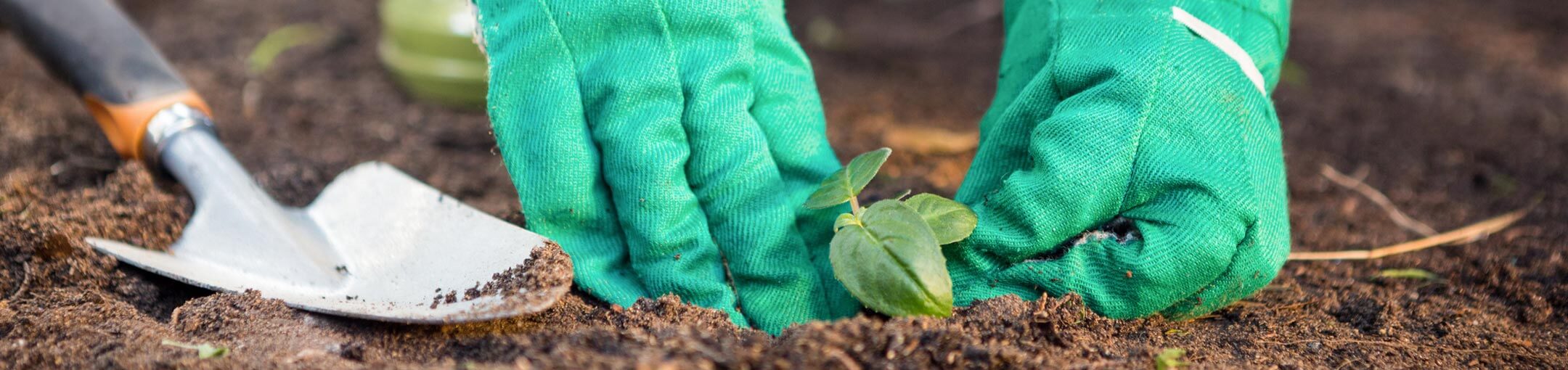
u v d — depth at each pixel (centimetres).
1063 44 84
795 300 86
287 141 126
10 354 83
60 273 91
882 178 116
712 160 84
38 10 101
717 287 85
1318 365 87
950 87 158
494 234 88
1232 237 82
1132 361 83
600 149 85
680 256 85
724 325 84
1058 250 84
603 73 83
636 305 85
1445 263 102
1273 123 84
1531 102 147
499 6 84
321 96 143
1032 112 85
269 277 93
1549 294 97
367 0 185
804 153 87
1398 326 92
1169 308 86
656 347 80
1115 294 84
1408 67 163
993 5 200
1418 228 110
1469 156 128
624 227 86
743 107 84
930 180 117
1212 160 82
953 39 184
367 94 145
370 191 96
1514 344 91
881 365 80
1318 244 106
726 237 86
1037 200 82
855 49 176
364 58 160
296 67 155
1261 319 91
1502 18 188
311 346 84
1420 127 139
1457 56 169
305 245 94
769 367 79
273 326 85
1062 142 82
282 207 98
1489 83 156
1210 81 82
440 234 90
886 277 81
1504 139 133
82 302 88
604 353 80
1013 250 84
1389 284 99
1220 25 84
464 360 82
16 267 91
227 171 99
